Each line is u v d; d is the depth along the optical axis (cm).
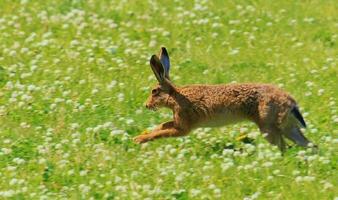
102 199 1658
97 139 1944
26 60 2469
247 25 2734
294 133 1880
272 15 2816
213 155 1828
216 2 2930
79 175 1756
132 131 2008
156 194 1656
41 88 2239
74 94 2206
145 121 2062
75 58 2467
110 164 1808
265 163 1745
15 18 2786
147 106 1969
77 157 1841
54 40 2619
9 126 2042
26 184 1734
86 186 1689
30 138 1966
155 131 1947
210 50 2553
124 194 1662
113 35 2662
